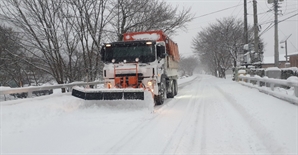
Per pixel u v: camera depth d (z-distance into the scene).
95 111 9.30
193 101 12.75
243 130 6.55
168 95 14.62
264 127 6.02
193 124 7.48
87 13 15.61
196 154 4.96
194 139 5.95
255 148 5.18
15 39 13.90
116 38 18.56
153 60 10.77
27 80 21.53
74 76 16.19
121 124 7.53
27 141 5.88
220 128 6.88
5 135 6.37
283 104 8.40
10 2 13.40
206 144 5.55
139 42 10.99
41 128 7.08
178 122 7.79
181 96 15.59
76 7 15.17
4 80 20.30
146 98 9.66
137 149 5.31
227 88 17.61
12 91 8.71
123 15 18.33
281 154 4.49
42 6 13.90
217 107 10.40
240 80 21.03
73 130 6.85
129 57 10.93
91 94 9.84
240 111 9.00
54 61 14.98
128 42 11.11
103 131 6.75
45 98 10.75
